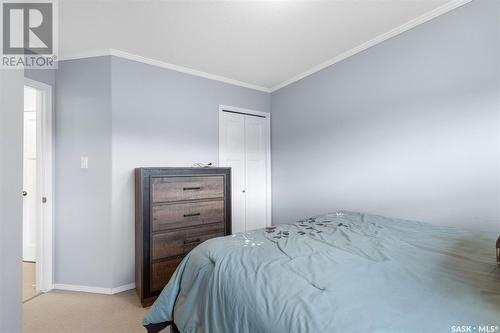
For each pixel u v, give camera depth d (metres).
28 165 2.87
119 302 2.06
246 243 1.26
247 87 3.19
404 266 0.98
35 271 2.47
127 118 2.35
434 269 0.95
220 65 2.64
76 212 2.29
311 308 0.71
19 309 0.67
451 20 1.64
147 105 2.46
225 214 2.47
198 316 1.03
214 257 1.12
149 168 2.06
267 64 2.62
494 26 1.46
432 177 1.74
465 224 1.58
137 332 1.67
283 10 1.73
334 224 1.70
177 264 2.18
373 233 1.46
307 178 2.82
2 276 0.63
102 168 2.27
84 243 2.28
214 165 2.91
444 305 0.71
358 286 0.83
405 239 1.34
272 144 3.35
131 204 2.35
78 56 2.31
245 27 1.94
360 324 0.64
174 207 2.18
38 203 2.27
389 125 2.00
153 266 2.06
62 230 2.31
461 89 1.60
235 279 0.94
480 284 0.83
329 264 1.00
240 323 0.83
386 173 2.03
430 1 1.64
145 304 2.00
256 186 3.29
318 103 2.67
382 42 2.05
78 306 1.99
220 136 2.96
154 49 2.29
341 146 2.41
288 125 3.08
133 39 2.11
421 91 1.80
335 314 0.68
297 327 0.67
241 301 0.85
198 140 2.80
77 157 2.30
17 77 0.68
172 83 2.63
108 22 1.85
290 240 1.32
